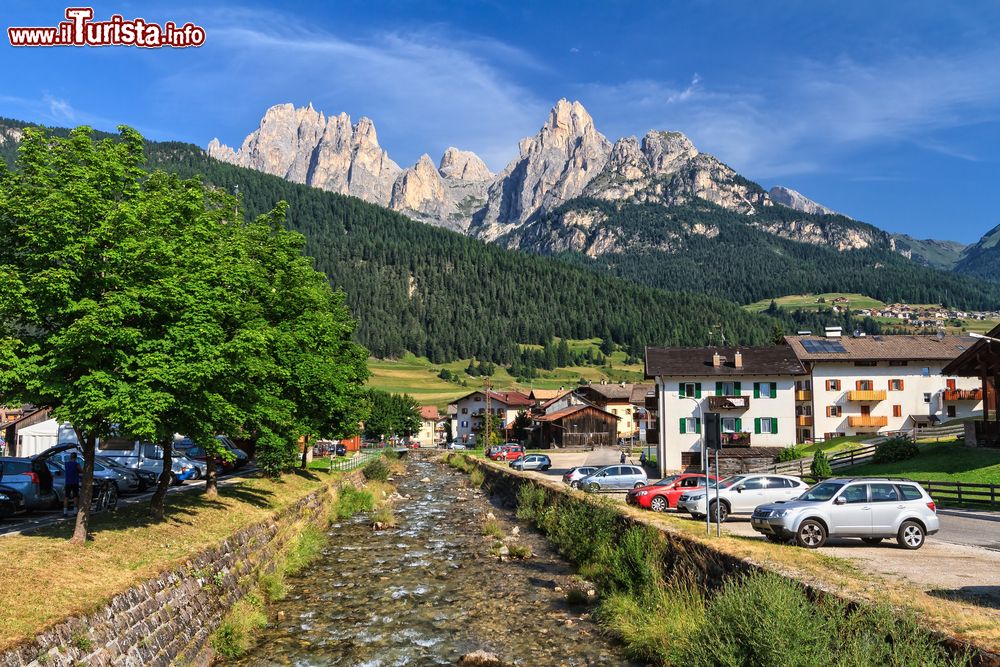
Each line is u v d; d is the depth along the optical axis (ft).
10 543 47.32
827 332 246.88
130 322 50.85
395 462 260.21
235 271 65.36
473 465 229.66
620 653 48.70
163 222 56.08
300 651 49.90
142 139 58.95
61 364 45.96
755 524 66.69
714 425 63.82
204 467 126.11
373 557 83.76
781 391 203.41
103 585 40.78
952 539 69.56
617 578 60.13
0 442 142.31
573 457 265.75
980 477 113.80
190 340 51.96
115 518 61.36
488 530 100.78
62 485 74.90
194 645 45.88
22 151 49.80
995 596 40.42
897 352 229.66
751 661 31.35
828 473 138.21
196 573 51.75
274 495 97.50
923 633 31.17
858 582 42.98
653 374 204.85
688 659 36.63
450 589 67.67
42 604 35.53
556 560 81.46
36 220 46.80
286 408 88.69
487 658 47.06
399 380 649.61
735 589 36.88
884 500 63.41
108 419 46.62
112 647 36.50
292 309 90.12
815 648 29.91
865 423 224.74
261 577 65.82
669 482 102.63
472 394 454.40
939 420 222.48
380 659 48.37
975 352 136.05
